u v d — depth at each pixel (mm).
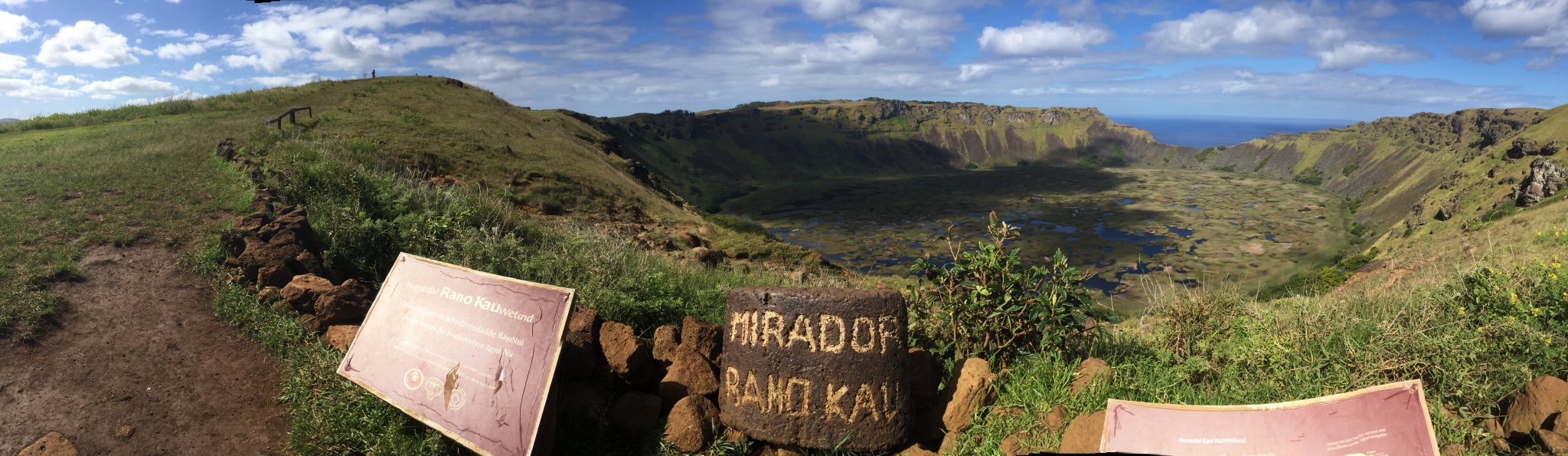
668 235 18312
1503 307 5480
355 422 4699
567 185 22297
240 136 15703
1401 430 3215
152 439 4801
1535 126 82062
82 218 8648
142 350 5836
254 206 9320
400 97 31781
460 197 11961
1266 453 3344
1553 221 25078
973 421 4469
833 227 97438
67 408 5027
